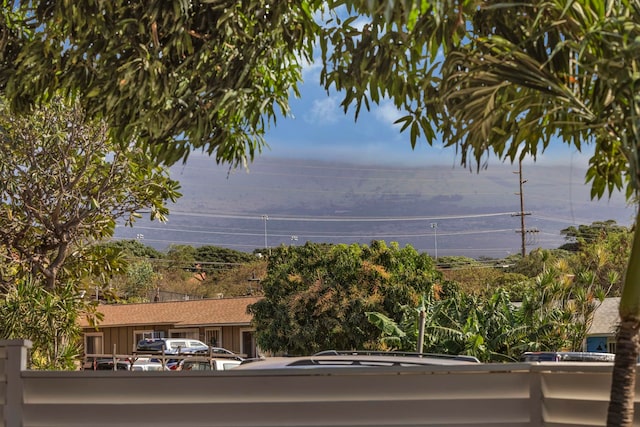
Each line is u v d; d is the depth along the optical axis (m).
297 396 5.12
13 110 7.55
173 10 6.04
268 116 7.26
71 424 5.29
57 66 6.78
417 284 24.95
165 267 110.06
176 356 24.69
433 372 5.04
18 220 21.59
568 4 4.48
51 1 6.58
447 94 5.24
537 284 18.92
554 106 5.29
